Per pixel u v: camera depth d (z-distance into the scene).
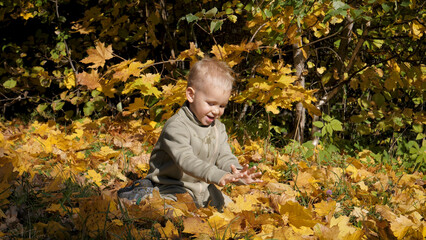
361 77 4.43
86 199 2.42
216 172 2.35
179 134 2.55
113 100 5.97
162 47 5.42
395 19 4.27
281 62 4.11
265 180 3.36
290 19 3.83
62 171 3.08
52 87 6.34
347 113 5.64
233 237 2.15
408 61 4.38
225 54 4.05
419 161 4.27
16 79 5.84
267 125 5.07
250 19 3.90
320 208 2.58
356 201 3.03
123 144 4.27
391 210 2.93
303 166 3.78
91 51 3.95
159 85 5.12
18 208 2.32
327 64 5.47
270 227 2.29
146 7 5.31
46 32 6.19
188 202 2.44
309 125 5.67
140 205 2.46
